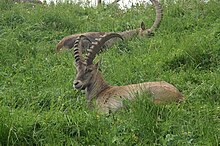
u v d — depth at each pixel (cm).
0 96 809
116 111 753
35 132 627
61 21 1426
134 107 691
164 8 1474
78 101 791
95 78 808
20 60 1070
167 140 607
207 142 604
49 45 1244
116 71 951
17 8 1564
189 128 649
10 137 612
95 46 823
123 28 1401
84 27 1413
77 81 797
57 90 845
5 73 962
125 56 1080
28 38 1290
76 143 612
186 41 1077
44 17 1434
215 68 935
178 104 726
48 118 655
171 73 934
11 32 1292
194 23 1293
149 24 1395
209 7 1368
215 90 816
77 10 1625
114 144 602
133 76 918
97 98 796
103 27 1413
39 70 995
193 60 977
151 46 1142
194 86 855
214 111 718
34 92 840
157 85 758
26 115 668
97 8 1670
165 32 1257
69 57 1104
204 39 1055
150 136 629
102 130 638
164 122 659
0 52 1103
